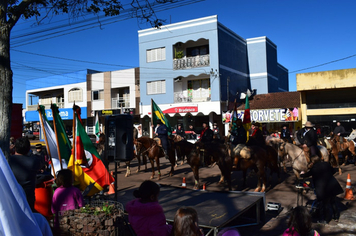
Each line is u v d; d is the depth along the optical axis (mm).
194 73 25891
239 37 29250
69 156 6656
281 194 8797
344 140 13219
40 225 2619
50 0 7242
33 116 36781
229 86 26625
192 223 2982
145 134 29109
